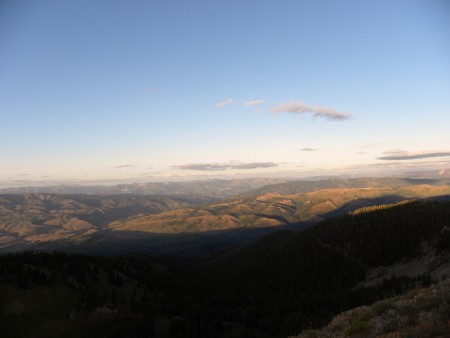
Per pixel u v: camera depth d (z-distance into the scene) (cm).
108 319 8506
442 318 2089
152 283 13275
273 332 8819
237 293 14775
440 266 11381
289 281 15488
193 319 8800
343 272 14938
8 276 8606
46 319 7806
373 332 2344
